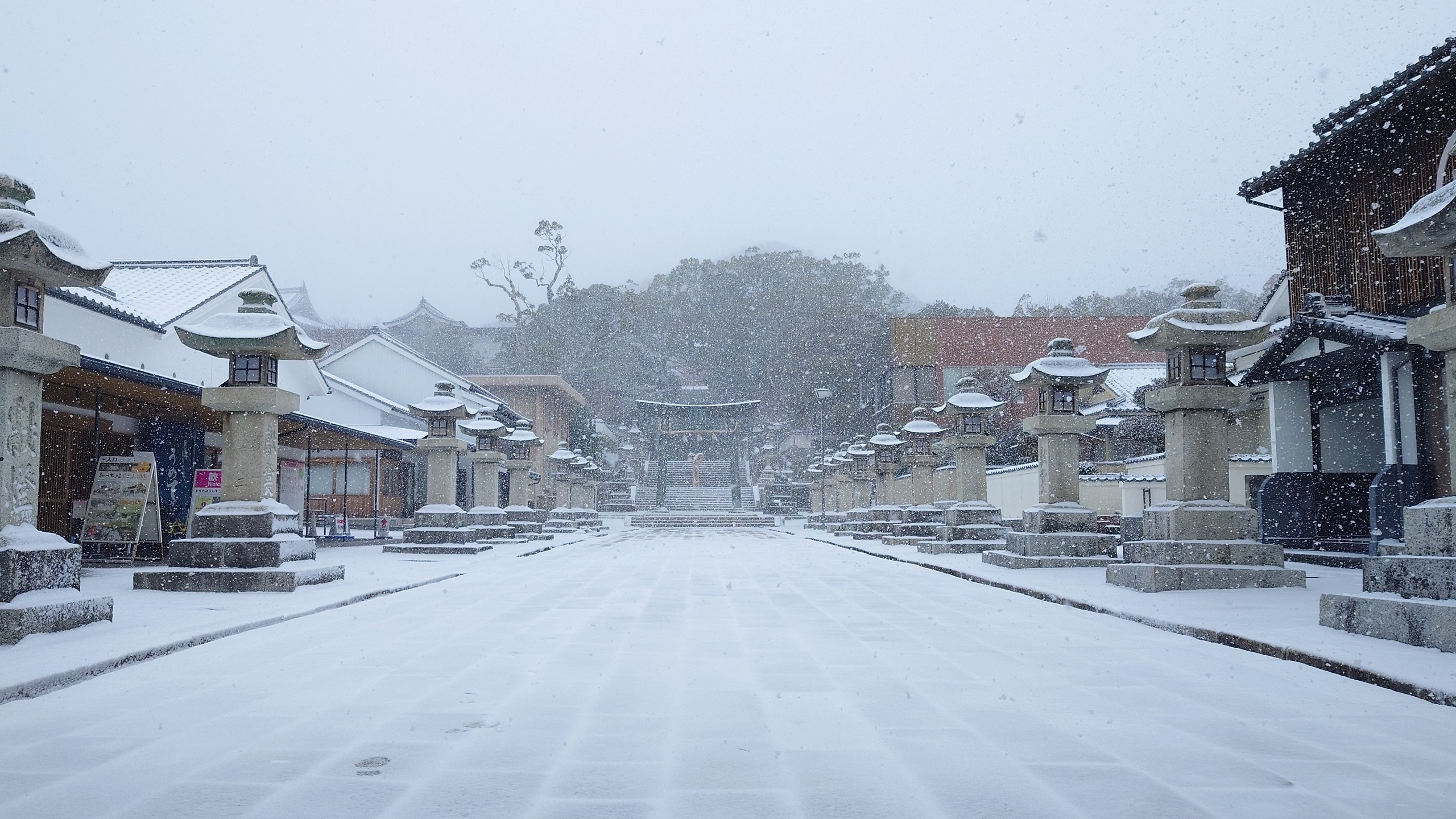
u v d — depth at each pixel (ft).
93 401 50.24
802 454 194.29
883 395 162.61
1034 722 13.15
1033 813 9.29
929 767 10.91
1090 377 40.32
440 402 60.23
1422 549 18.81
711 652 19.22
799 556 57.21
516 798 9.77
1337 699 14.56
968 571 39.45
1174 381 32.73
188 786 10.16
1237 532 30.58
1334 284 47.34
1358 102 41.78
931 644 20.31
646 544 77.82
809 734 12.46
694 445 196.03
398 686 15.60
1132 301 182.29
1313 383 48.06
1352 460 47.50
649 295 201.87
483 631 22.52
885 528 79.71
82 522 49.29
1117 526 65.51
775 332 190.90
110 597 22.12
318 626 23.45
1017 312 180.45
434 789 10.07
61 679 15.52
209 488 47.06
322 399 107.14
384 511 108.99
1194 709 13.94
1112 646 20.04
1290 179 49.65
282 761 11.14
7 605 19.21
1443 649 17.03
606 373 196.75
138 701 14.46
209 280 72.28
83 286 23.06
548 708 14.03
